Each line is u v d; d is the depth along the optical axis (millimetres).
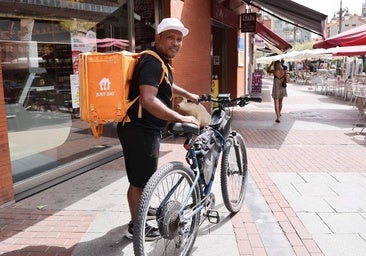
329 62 49438
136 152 3168
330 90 23094
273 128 9750
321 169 5836
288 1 9422
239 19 14852
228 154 3918
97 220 4016
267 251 3377
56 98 5793
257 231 3750
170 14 8055
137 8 7629
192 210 3170
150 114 3107
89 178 5375
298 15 10008
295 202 4496
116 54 2861
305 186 5055
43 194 4762
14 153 5035
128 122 3139
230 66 15016
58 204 4445
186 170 3020
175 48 3107
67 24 5996
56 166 5516
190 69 9156
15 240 3596
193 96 3738
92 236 3664
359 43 9430
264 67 57406
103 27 6727
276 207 4340
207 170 3375
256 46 29953
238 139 4195
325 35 9828
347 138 8328
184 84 8805
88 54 2893
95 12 6516
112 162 6203
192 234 3277
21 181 4766
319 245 3479
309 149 7230
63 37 5930
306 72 34062
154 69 2896
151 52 2982
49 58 5684
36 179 4910
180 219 2914
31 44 5383
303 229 3791
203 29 10047
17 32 5160
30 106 5340
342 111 13266
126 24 7172
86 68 2865
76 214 4168
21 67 5219
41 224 3932
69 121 6004
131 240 3562
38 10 5473
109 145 6676
